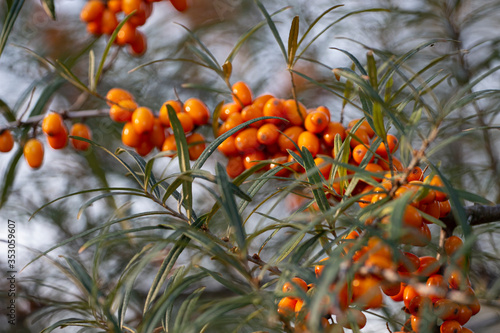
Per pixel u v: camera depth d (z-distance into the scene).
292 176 0.54
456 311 0.49
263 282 0.57
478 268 0.57
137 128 0.55
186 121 0.55
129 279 0.47
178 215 0.50
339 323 0.47
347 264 0.46
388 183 0.49
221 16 0.70
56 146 0.56
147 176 0.50
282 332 0.48
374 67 0.51
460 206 0.46
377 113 0.48
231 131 0.50
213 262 0.62
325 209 0.49
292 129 0.53
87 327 0.50
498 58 0.62
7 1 0.59
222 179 0.47
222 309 0.46
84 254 0.65
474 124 0.62
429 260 0.49
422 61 0.65
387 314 0.52
